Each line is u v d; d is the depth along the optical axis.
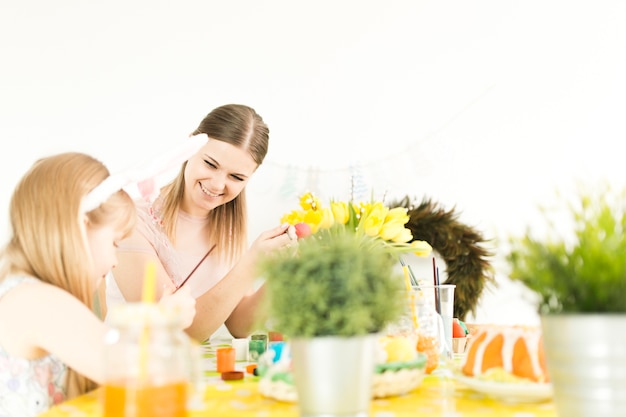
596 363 0.61
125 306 0.64
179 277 1.73
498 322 1.75
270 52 2.05
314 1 2.04
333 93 1.99
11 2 2.13
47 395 1.01
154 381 0.63
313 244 0.68
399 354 0.87
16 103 2.11
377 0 2.01
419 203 1.87
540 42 1.90
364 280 0.65
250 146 1.66
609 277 0.61
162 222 1.73
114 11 2.12
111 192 1.02
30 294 0.95
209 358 1.33
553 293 0.65
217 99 2.06
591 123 1.85
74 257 0.99
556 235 0.68
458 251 1.78
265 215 1.96
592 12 1.89
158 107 2.08
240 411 0.78
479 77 1.92
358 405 0.64
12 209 1.04
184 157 1.08
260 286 1.71
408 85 1.96
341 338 0.63
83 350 0.88
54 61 2.12
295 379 0.66
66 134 2.09
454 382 0.97
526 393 0.78
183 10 2.11
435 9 1.97
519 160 1.87
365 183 1.93
